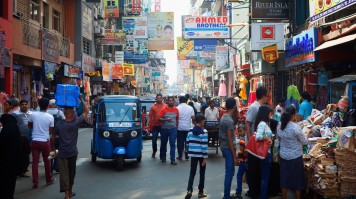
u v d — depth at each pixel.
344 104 9.73
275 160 8.25
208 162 12.82
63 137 8.28
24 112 10.37
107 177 10.60
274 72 19.98
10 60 16.36
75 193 8.65
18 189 9.32
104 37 38.72
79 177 10.62
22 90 20.91
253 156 8.16
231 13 34.91
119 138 11.82
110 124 11.99
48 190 9.20
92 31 35.91
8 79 16.30
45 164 9.73
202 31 30.58
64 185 8.13
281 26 16.92
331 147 7.50
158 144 18.17
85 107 8.64
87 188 9.30
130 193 8.77
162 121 12.82
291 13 17.05
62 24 30.41
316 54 12.73
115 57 43.50
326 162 7.27
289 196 8.53
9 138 7.65
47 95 14.11
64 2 30.88
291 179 7.55
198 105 19.53
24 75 21.12
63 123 8.34
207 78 55.78
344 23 10.80
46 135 9.60
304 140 7.56
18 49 18.69
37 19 24.25
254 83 23.22
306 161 8.20
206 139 8.29
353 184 7.01
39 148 9.54
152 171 11.43
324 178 7.17
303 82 16.27
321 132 8.87
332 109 9.95
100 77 35.22
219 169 11.58
